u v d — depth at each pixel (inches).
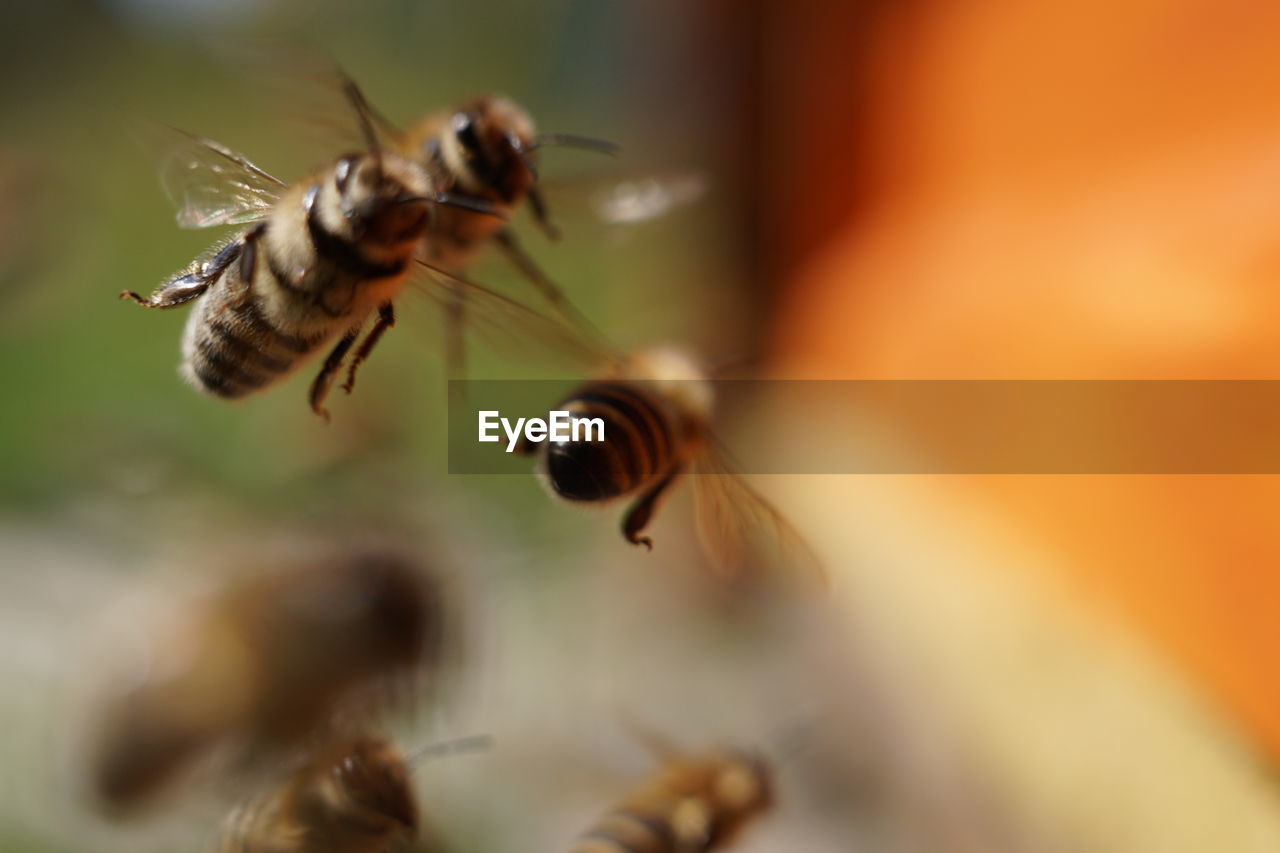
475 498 10.4
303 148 5.4
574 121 17.6
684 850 5.9
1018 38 8.6
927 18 9.8
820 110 11.0
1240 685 6.0
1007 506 7.0
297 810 5.2
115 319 13.9
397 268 4.9
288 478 9.7
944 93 9.4
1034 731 6.6
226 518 8.6
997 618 6.9
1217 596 6.1
